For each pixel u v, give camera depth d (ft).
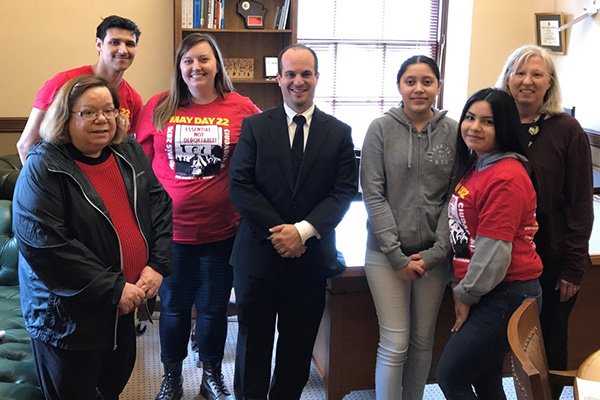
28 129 8.03
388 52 16.22
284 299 7.29
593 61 14.11
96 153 6.15
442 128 7.02
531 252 6.27
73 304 5.82
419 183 6.93
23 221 5.72
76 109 5.82
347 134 7.00
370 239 7.28
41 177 5.69
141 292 6.19
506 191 5.98
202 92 7.75
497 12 15.38
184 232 7.95
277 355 7.59
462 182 6.51
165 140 7.80
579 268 6.82
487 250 6.05
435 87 6.85
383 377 7.28
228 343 10.62
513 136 6.12
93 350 6.05
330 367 8.19
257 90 14.56
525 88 6.73
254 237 6.93
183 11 13.15
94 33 13.39
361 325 8.11
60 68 13.35
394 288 7.10
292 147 6.91
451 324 8.32
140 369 9.71
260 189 6.97
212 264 8.15
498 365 6.77
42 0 12.99
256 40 14.30
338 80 16.15
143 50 13.79
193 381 9.30
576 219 6.79
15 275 9.30
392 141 7.00
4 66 13.07
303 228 6.71
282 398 7.66
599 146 13.76
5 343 7.50
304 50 6.81
